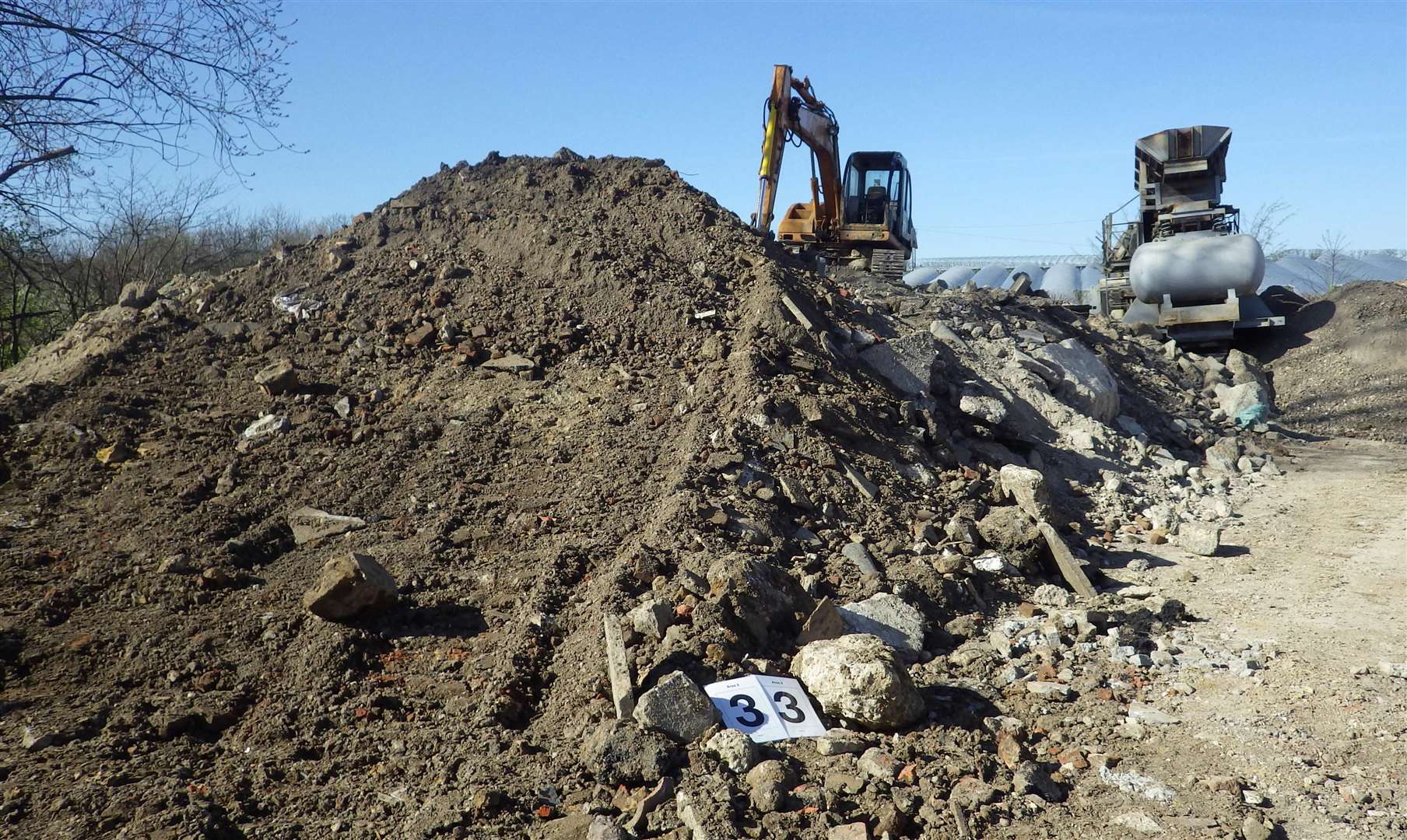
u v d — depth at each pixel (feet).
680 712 14.70
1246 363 54.13
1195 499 33.58
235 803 13.37
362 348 31.91
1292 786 13.93
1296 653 19.17
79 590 19.40
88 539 21.70
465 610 19.34
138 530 21.93
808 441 26.71
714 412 27.58
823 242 64.18
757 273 35.88
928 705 16.63
